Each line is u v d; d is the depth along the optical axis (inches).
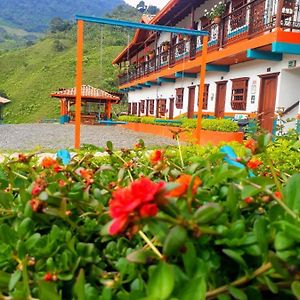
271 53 453.1
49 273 38.0
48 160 63.5
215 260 36.9
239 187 45.0
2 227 42.6
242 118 522.6
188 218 31.2
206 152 121.7
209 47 641.6
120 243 44.6
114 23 369.7
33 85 2245.3
